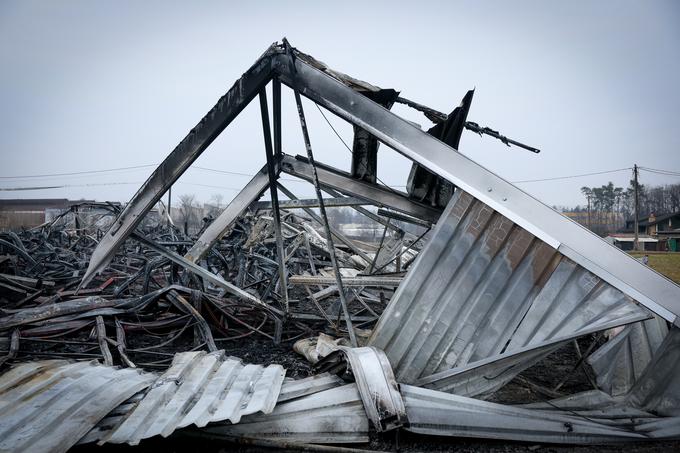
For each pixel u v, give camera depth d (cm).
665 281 333
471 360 385
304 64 444
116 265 1244
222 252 1051
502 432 312
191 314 621
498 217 386
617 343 444
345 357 349
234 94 453
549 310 365
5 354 502
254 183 643
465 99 480
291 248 1053
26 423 258
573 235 360
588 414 353
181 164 468
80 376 334
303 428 300
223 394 332
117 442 253
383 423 290
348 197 638
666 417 334
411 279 400
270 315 641
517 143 525
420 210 549
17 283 810
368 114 429
